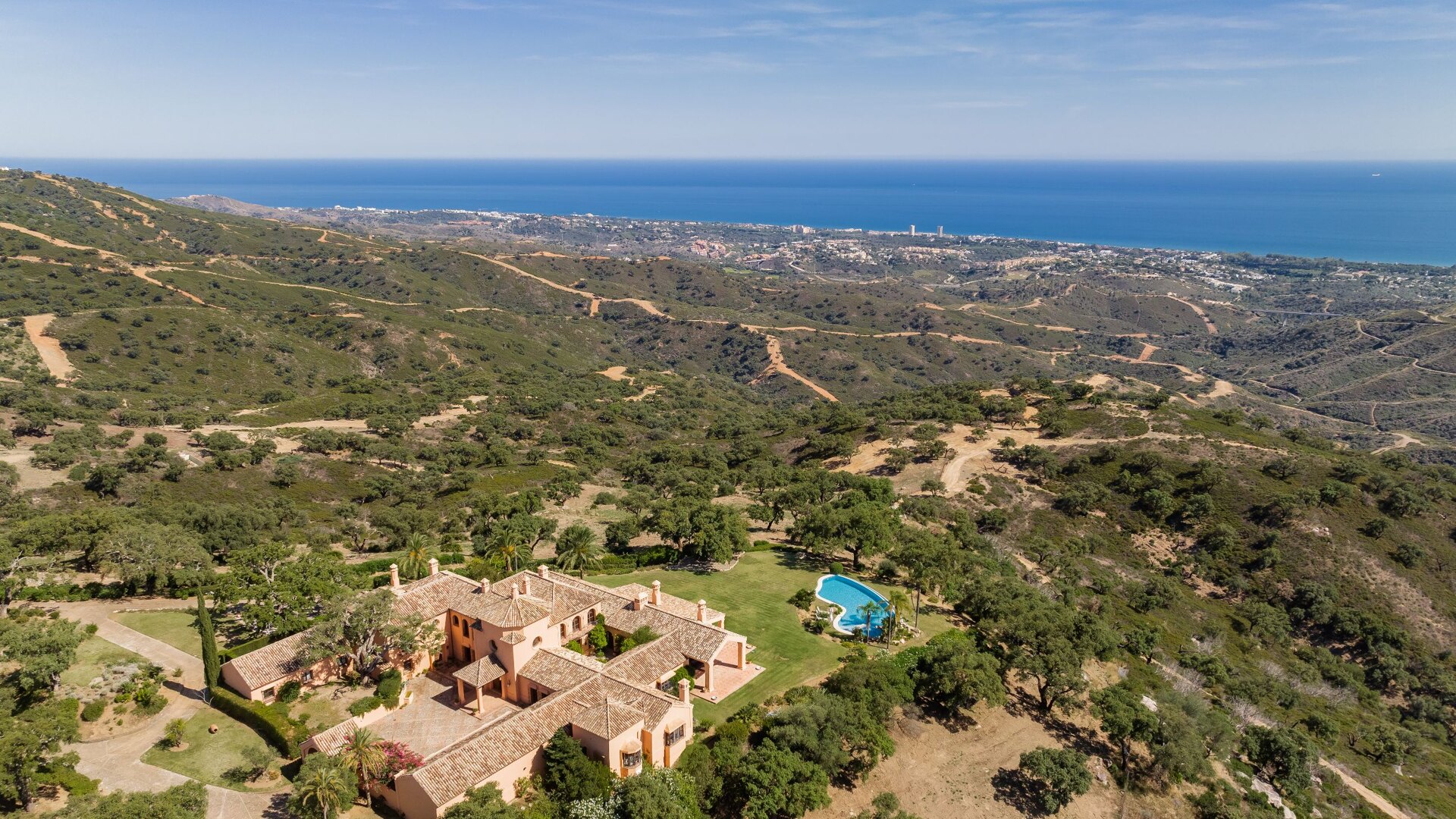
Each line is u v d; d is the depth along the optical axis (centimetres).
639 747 5044
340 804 4462
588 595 6850
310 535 10038
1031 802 5381
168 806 4028
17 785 4256
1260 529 11294
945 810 5200
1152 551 11450
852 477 11806
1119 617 9256
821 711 5303
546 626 6197
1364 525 11138
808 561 8994
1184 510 11831
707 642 6106
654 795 4484
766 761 4869
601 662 6056
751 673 6272
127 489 11100
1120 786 5784
